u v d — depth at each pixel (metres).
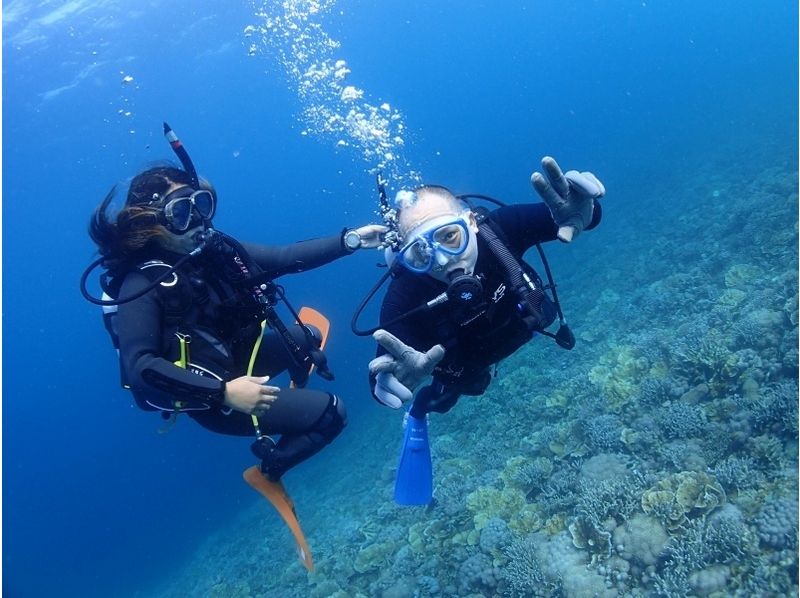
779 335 6.38
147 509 29.64
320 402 2.71
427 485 3.48
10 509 43.88
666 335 8.42
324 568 9.09
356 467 15.11
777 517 4.19
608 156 41.22
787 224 9.95
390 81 94.38
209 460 30.70
